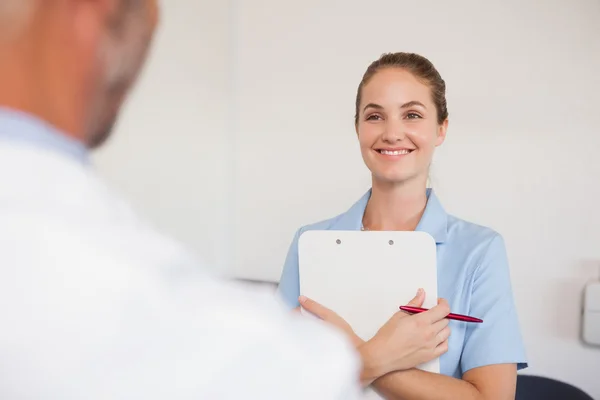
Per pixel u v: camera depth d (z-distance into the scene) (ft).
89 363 0.69
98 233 0.76
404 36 6.66
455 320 3.07
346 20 6.89
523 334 6.35
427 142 3.35
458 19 6.44
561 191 6.19
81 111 0.83
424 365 2.83
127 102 0.91
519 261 6.35
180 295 0.77
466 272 3.19
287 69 7.18
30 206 0.74
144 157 5.75
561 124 6.16
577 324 6.18
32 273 0.70
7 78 0.79
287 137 7.20
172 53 6.26
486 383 2.92
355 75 6.88
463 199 6.49
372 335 2.95
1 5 0.77
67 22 0.81
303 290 3.05
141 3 0.85
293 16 7.12
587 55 6.04
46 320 0.68
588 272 6.13
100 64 0.84
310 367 0.79
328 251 3.04
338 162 6.99
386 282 2.96
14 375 0.68
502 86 6.32
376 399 2.78
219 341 0.74
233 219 7.39
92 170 0.86
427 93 3.35
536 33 6.19
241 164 7.39
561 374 6.25
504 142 6.35
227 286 0.86
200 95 6.79
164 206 6.09
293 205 7.19
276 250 7.26
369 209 3.62
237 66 7.39
